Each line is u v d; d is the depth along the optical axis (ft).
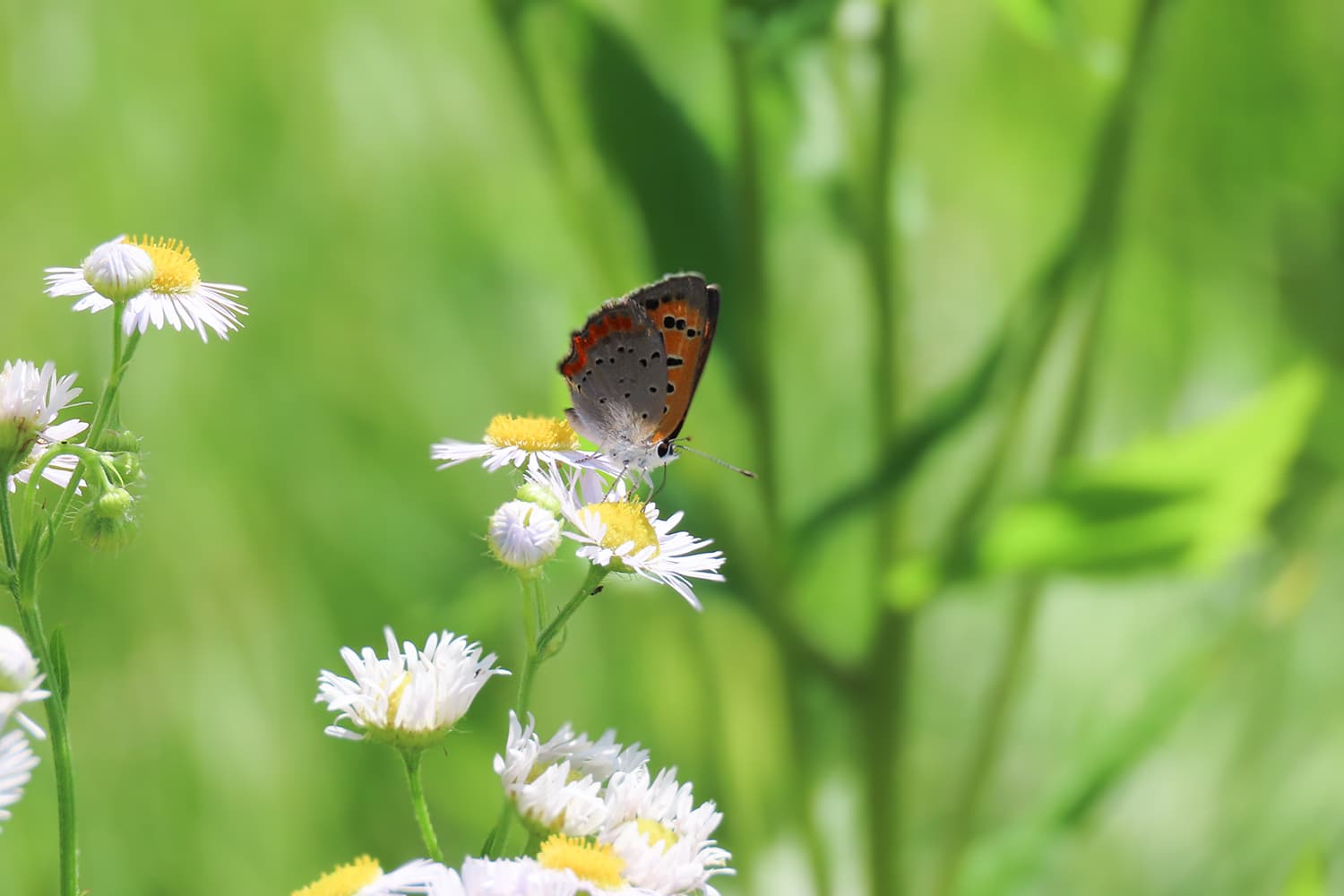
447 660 3.29
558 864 3.26
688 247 3.63
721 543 3.65
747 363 3.64
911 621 3.66
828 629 4.12
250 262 4.29
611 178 3.64
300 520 4.07
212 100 4.33
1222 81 4.18
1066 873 4.08
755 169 3.62
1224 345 4.34
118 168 4.18
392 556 4.04
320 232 4.35
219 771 3.89
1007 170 4.56
